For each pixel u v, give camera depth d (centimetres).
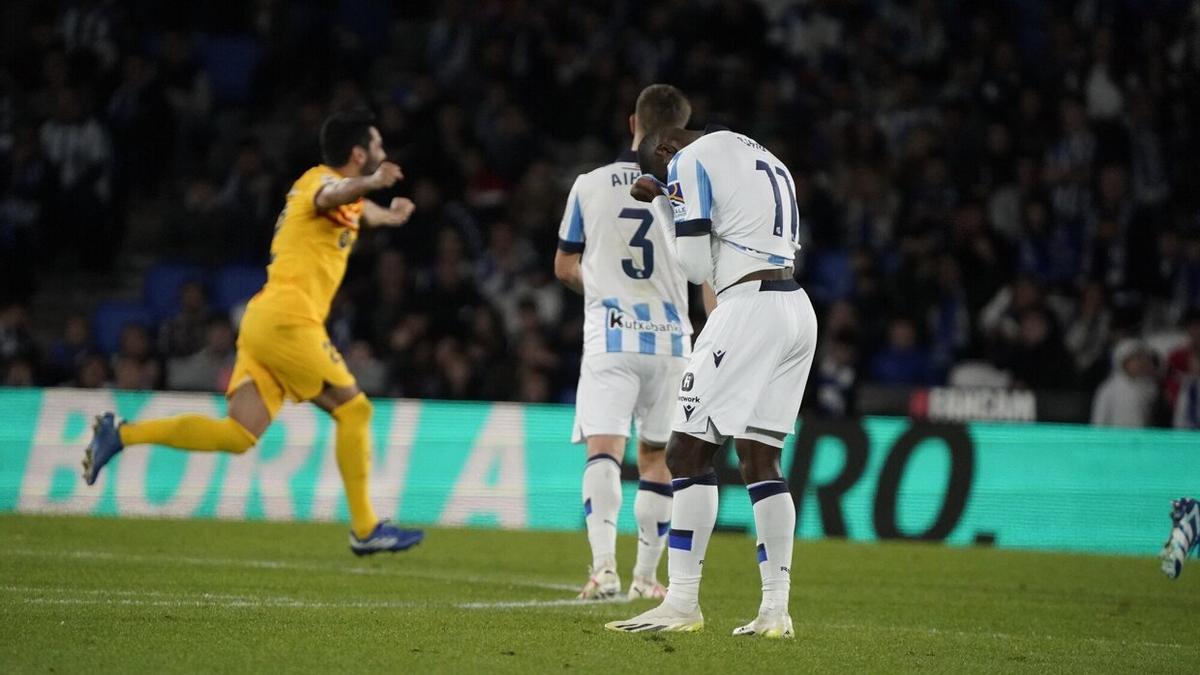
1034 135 6112
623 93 6312
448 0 6556
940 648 2061
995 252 5616
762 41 6531
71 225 5775
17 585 2417
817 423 4138
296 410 4053
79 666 1678
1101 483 4097
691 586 2088
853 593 2864
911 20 6644
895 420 4134
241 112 6519
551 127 6353
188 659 1742
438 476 4128
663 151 2183
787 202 2066
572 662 1792
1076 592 2983
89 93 5859
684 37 6469
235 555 3089
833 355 5072
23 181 5778
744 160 2050
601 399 2573
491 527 4091
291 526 3781
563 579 2945
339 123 2908
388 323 5297
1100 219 5703
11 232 5709
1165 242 5656
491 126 6172
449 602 2447
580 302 5541
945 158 6012
